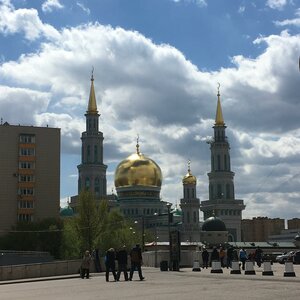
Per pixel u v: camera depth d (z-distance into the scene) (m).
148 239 163.38
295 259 73.50
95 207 126.81
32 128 155.12
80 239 124.62
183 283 35.06
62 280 47.31
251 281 35.41
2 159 150.88
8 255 84.25
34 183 153.12
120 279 44.44
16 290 35.47
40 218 151.62
